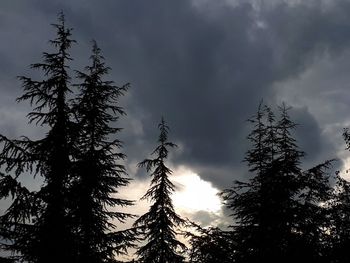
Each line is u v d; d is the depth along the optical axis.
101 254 17.73
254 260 16.05
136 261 23.84
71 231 17.66
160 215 24.83
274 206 16.55
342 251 15.14
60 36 18.25
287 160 17.81
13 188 15.41
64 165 17.22
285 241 16.14
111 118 19.91
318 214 16.02
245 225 17.27
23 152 16.31
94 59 20.83
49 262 16.16
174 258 24.19
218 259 16.45
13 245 15.96
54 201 16.77
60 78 17.84
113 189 19.14
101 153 18.88
